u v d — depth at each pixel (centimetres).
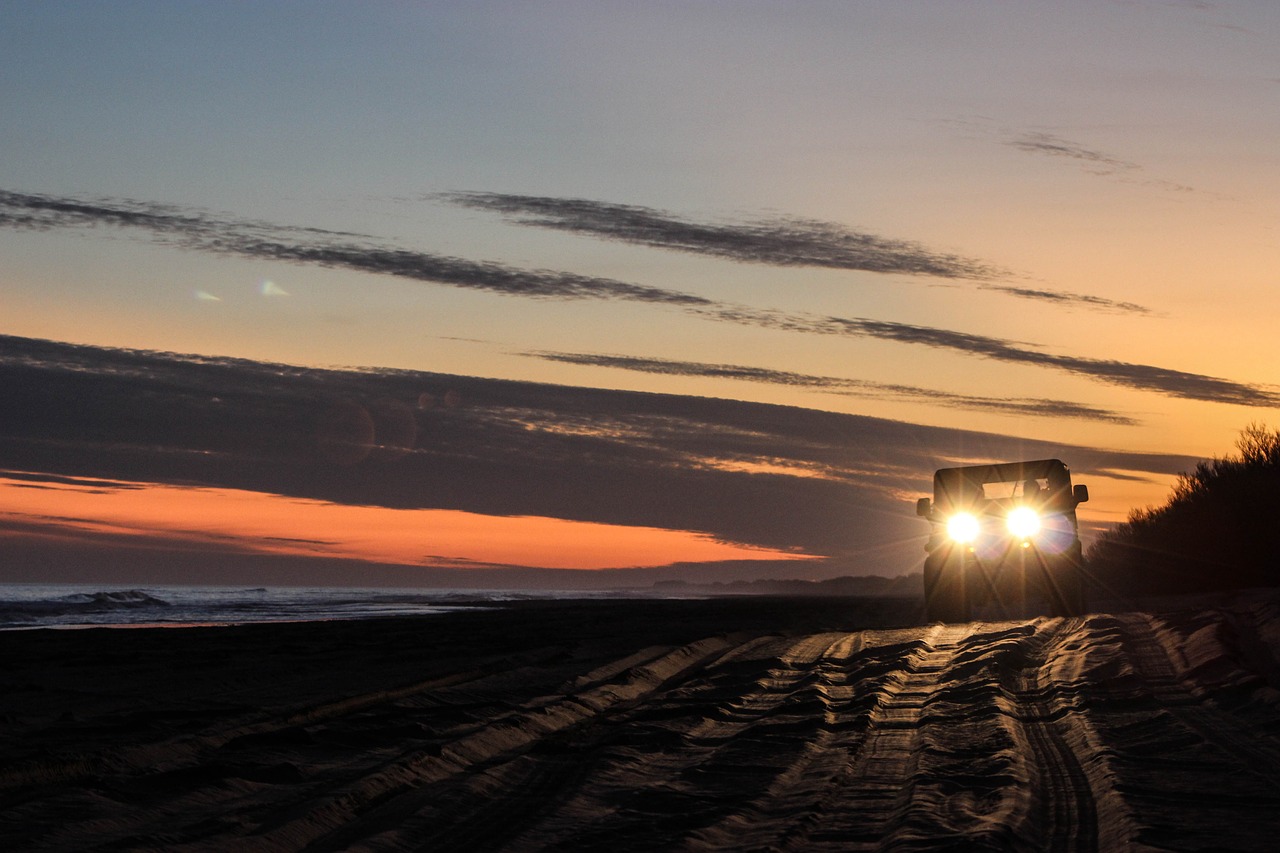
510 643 2003
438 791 708
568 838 605
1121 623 1568
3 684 1334
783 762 792
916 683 1162
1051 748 818
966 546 1922
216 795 698
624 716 1025
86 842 584
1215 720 868
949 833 578
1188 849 540
